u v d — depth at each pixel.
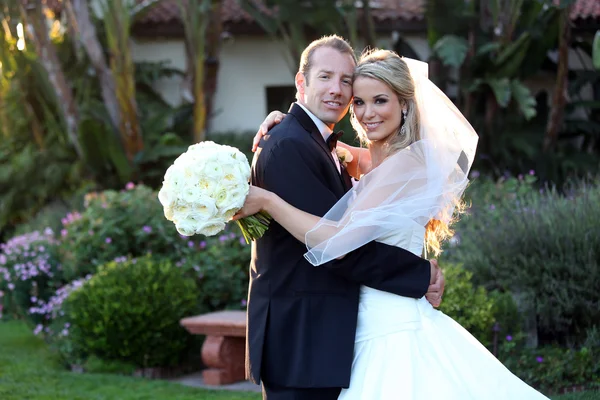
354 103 3.19
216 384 5.96
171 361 6.41
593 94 12.51
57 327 7.02
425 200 3.05
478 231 6.63
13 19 12.56
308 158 3.05
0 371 6.44
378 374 2.97
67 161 12.66
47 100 13.02
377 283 3.03
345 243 2.91
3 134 13.44
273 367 3.08
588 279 5.79
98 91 13.16
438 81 11.52
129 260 6.83
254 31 13.33
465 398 2.95
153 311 6.27
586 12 11.78
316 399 3.05
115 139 11.41
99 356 6.47
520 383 3.12
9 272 7.72
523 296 5.91
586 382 5.39
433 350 3.04
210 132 13.41
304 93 3.25
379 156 3.24
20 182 12.32
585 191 6.64
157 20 13.36
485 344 5.45
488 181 8.83
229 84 13.80
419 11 12.83
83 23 11.66
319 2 11.41
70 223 7.91
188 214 2.88
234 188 2.88
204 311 7.08
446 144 3.17
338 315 3.04
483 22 11.88
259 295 3.16
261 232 3.03
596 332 5.65
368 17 11.92
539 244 6.04
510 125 11.79
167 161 12.00
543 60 11.62
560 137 12.35
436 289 3.08
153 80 13.54
